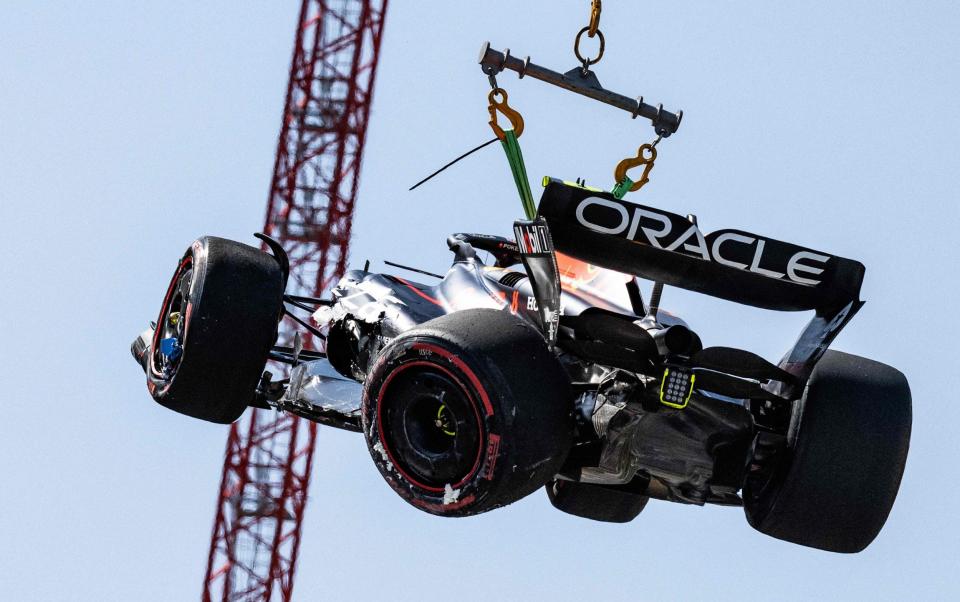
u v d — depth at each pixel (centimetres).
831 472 2603
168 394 2989
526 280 2952
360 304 3216
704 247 2425
